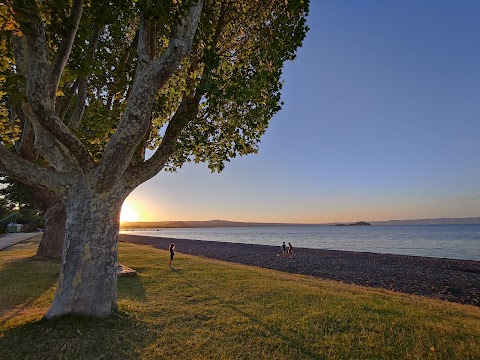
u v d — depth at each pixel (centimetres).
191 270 1540
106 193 663
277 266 2441
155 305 831
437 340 618
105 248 666
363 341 604
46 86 591
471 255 3700
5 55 739
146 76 649
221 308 817
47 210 1684
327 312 791
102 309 649
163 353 527
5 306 776
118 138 636
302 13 814
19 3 536
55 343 529
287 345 576
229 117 914
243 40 931
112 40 1115
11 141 893
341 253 3650
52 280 1099
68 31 662
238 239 8394
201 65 891
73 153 644
